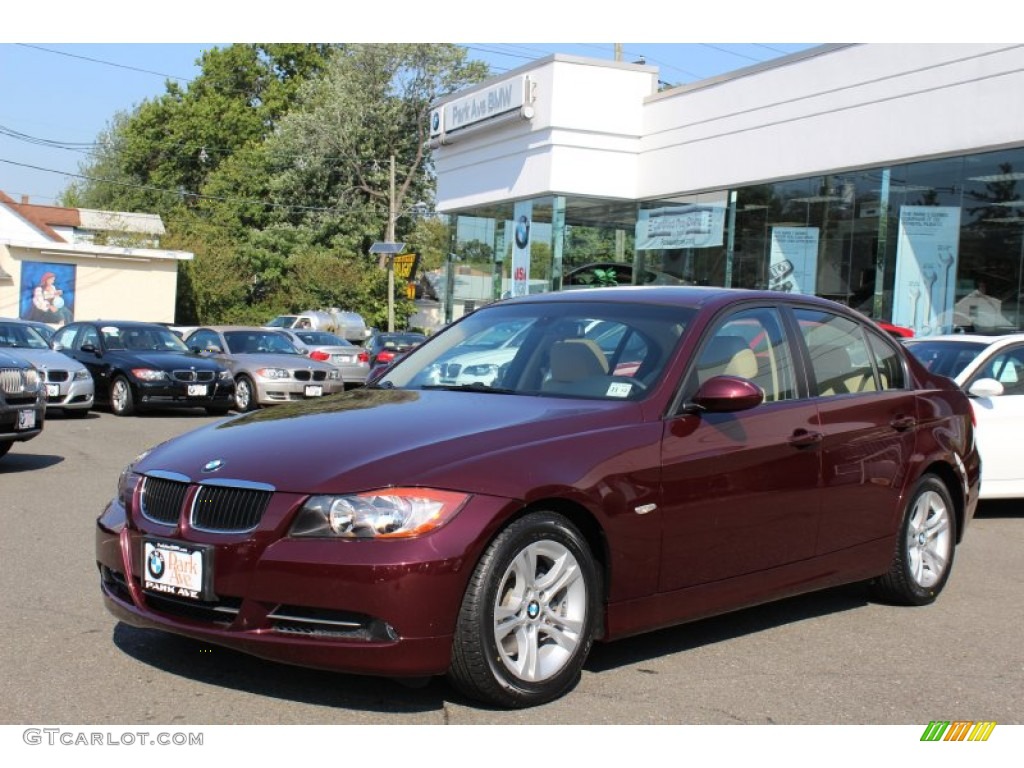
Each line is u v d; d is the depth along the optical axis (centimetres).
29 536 706
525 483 402
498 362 524
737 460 480
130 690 418
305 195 5359
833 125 1923
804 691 448
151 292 4091
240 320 4806
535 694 407
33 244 3834
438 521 382
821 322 570
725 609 485
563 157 2434
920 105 1752
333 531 380
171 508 419
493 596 391
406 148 5431
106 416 1677
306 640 380
